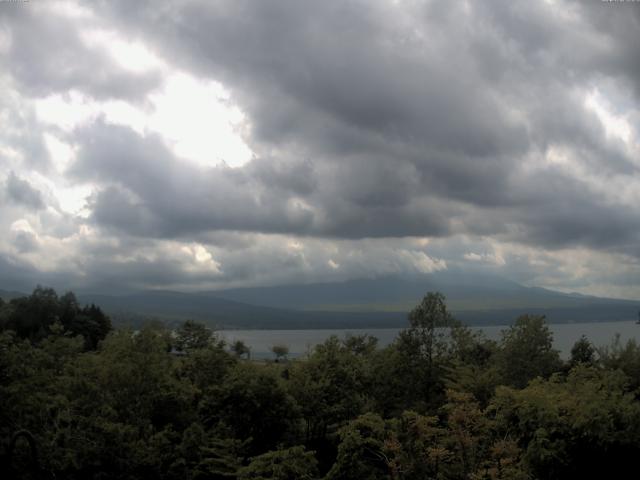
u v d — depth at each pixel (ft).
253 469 63.93
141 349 91.25
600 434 57.57
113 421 79.41
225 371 106.32
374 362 104.88
